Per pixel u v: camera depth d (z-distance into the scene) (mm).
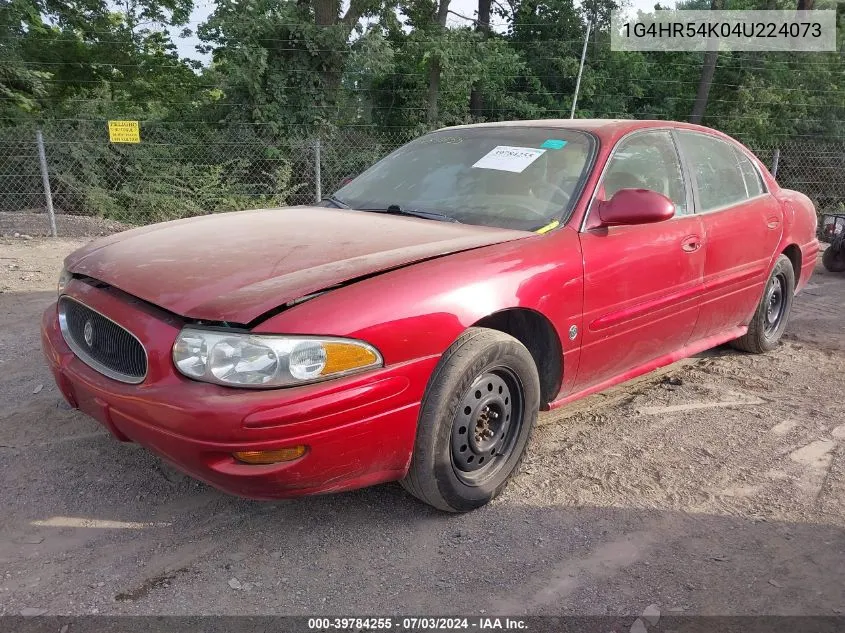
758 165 4680
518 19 22281
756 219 4297
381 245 2750
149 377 2301
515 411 2928
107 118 14523
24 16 15391
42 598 2232
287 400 2158
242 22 15469
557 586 2371
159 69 19641
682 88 23000
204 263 2604
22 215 11516
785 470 3242
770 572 2482
